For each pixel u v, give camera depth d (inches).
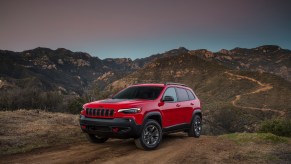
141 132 292.4
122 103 293.7
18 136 358.0
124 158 268.2
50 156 274.4
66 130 414.6
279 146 331.6
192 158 271.9
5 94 1000.9
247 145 333.4
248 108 6363.2
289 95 7475.4
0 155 276.8
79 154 283.1
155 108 312.3
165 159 267.0
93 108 299.7
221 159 269.7
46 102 1008.9
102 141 342.3
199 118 401.1
